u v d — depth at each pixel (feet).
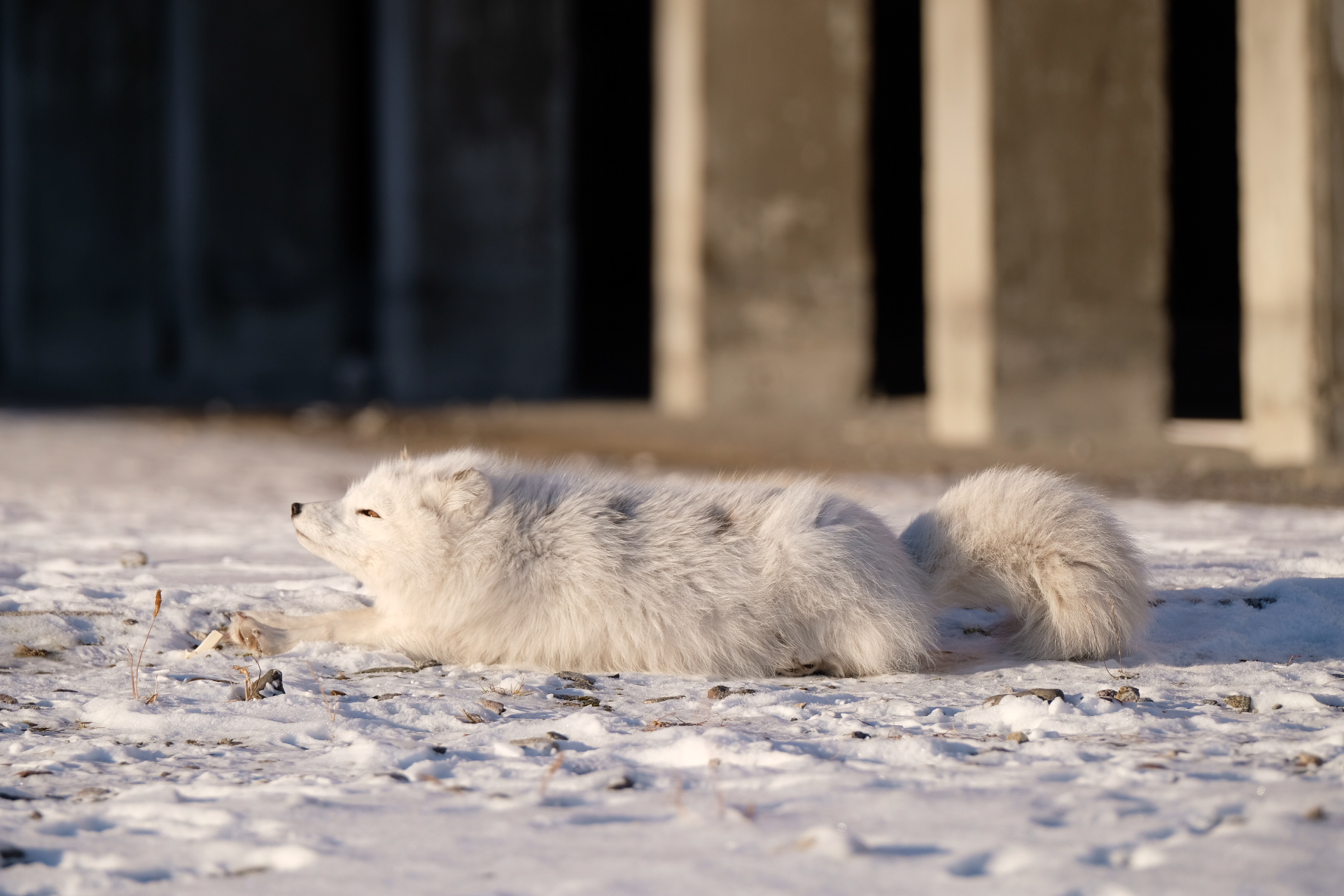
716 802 25.55
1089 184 159.53
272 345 259.39
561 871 21.57
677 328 196.34
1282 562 57.41
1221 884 20.04
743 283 192.85
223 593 50.83
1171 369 246.68
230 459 126.82
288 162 258.57
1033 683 37.88
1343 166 117.80
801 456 129.29
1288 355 120.47
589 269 359.05
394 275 231.71
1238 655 42.39
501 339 234.17
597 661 40.75
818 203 194.70
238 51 254.47
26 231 286.46
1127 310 161.48
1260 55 121.70
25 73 284.82
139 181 284.82
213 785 27.73
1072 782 26.71
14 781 28.35
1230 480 105.60
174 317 269.64
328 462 123.75
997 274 157.07
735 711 34.71
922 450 136.98
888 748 29.71
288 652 42.55
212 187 254.06
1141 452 133.49
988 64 155.84
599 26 350.84
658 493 42.78
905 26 339.16
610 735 31.89
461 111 229.66
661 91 198.90
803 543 40.11
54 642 43.86
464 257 231.30
